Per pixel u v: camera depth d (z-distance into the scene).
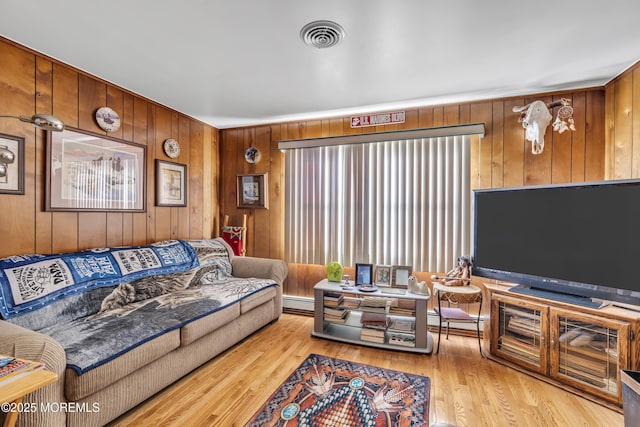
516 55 2.14
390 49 2.06
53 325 1.91
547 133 2.81
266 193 3.86
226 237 3.87
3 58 1.99
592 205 2.07
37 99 2.17
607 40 1.94
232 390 2.03
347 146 3.45
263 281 3.19
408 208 3.20
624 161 2.38
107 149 2.66
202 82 2.63
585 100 2.71
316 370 2.30
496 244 2.57
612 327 1.88
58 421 1.42
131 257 2.57
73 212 2.41
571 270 2.15
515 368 2.32
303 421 1.73
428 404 1.89
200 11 1.67
